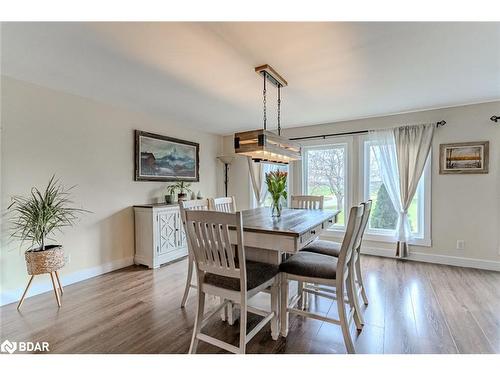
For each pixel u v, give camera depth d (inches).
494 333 76.7
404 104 133.1
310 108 140.4
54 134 112.7
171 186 170.1
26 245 103.6
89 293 106.9
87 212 125.0
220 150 218.8
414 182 144.1
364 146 162.4
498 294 103.0
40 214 97.7
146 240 141.8
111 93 117.7
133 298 102.3
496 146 128.6
